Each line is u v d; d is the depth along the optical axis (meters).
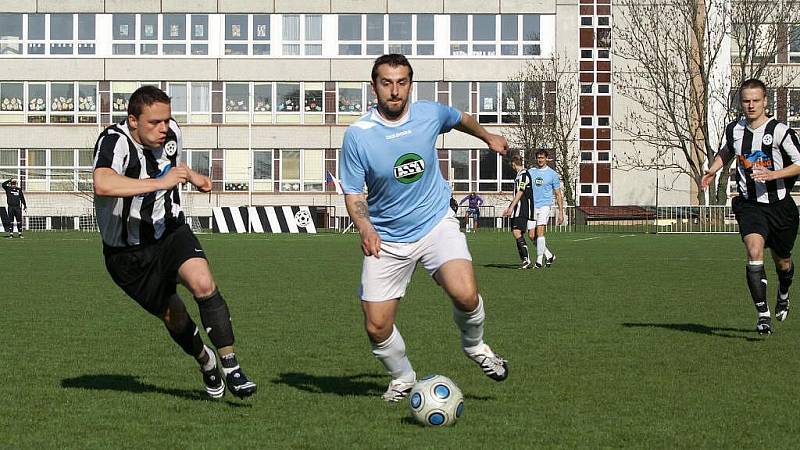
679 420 7.14
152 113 7.26
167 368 9.38
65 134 58.41
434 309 14.09
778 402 7.74
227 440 6.61
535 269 22.00
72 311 13.88
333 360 9.82
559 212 22.73
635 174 60.12
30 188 58.53
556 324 12.44
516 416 7.28
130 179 7.08
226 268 22.16
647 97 58.97
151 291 7.57
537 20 58.59
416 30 58.75
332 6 58.56
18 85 58.53
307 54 58.94
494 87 58.75
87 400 7.91
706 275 20.14
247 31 58.78
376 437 6.67
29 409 7.58
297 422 7.13
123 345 10.77
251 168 55.59
